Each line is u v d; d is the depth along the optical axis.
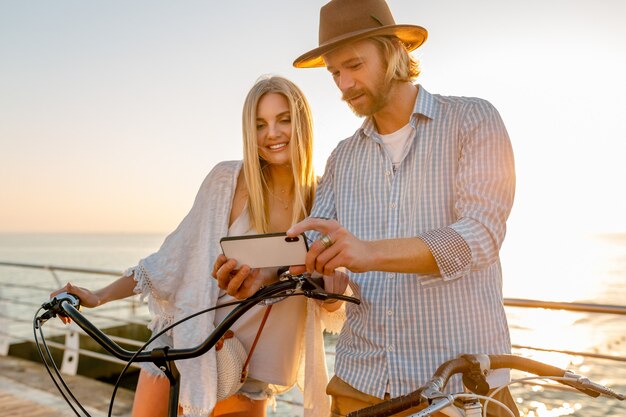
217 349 2.04
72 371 5.40
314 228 1.31
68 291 1.89
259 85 2.15
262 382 2.24
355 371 1.69
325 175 1.96
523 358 1.35
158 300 2.16
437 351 1.57
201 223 2.16
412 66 1.79
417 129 1.68
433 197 1.63
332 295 1.41
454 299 1.57
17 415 4.27
